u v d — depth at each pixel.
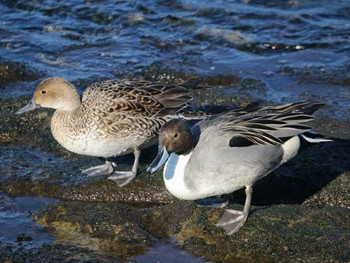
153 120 12.05
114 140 11.89
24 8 19.78
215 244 10.20
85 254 10.16
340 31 17.88
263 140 10.27
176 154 10.50
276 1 19.48
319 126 13.41
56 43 17.83
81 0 20.08
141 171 12.32
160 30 18.36
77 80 15.60
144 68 16.19
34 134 13.59
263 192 11.97
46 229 10.83
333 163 12.26
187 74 15.78
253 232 10.20
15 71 15.98
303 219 10.35
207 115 12.45
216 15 18.89
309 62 16.34
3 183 12.14
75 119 11.91
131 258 10.10
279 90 15.06
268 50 17.20
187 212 10.80
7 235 10.74
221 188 10.40
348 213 10.40
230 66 16.20
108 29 18.59
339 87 15.11
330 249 9.75
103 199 11.87
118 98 11.95
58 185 12.03
